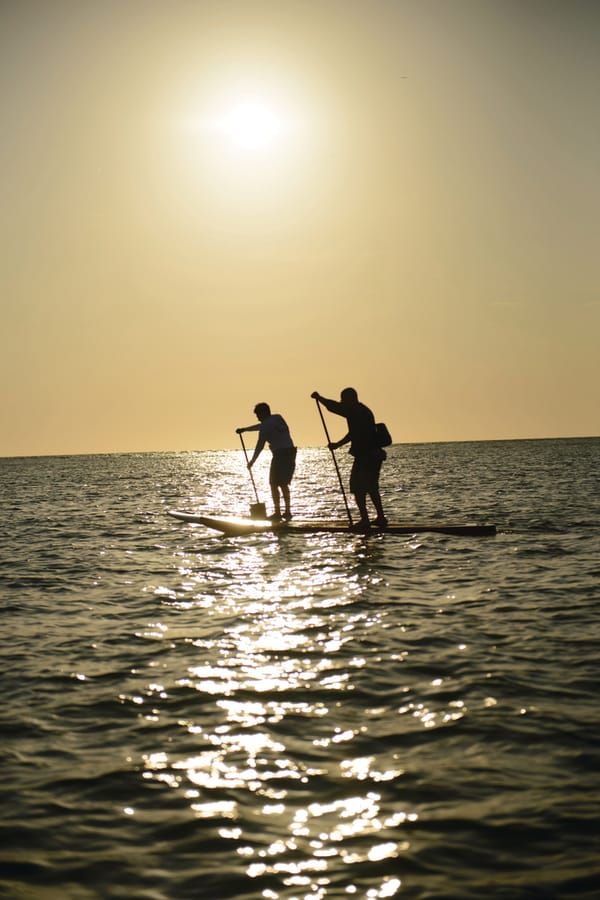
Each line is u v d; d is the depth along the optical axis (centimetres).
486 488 3250
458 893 384
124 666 760
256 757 542
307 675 719
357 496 1605
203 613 981
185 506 2811
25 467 9881
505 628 869
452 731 580
